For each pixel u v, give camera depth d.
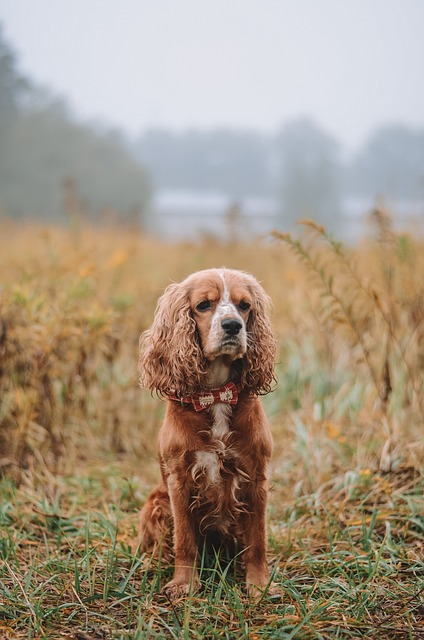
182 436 3.64
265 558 3.62
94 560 3.71
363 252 7.38
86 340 5.35
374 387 5.50
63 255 7.11
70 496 4.77
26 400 4.97
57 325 5.12
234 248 9.02
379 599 3.29
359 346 6.02
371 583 3.36
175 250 10.12
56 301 5.48
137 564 3.45
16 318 5.23
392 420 5.12
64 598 3.31
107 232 10.05
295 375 6.40
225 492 3.67
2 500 4.47
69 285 5.61
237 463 3.64
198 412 3.66
